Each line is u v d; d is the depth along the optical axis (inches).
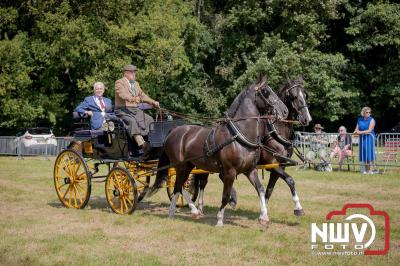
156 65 1141.7
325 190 537.6
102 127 407.2
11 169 754.2
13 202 458.9
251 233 334.0
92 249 296.0
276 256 281.1
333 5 1231.5
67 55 1088.2
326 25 1321.4
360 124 696.4
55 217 387.5
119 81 412.5
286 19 1254.3
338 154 725.9
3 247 298.8
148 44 1121.4
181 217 399.5
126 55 1164.5
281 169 379.9
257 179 353.1
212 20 1408.7
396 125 1483.8
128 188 395.2
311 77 1230.9
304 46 1246.9
